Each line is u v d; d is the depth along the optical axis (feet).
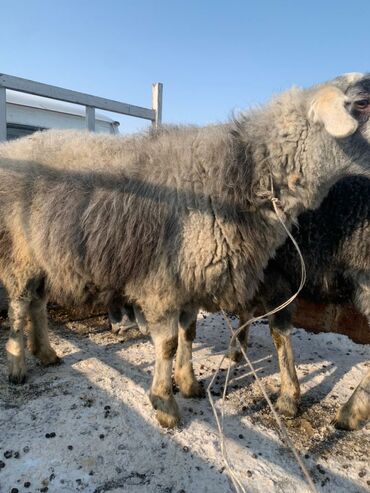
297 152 2.89
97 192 3.17
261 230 3.06
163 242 3.00
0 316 5.41
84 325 5.46
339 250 3.49
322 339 5.26
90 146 3.47
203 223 2.94
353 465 3.14
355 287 3.63
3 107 4.75
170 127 3.43
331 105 2.61
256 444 3.29
